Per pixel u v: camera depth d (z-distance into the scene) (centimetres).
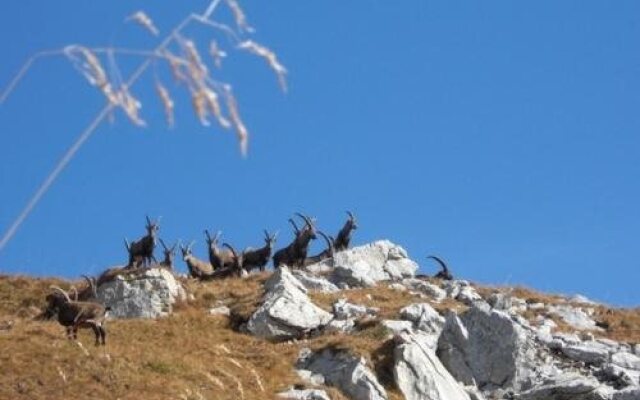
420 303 13125
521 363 11075
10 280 14175
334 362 10838
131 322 12344
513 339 11125
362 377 10400
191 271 15238
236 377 10325
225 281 14362
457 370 11138
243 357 11262
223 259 15600
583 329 13425
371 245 15575
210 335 12138
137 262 14350
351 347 10944
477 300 14050
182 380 9888
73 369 9575
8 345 9962
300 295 12681
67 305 10162
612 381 11156
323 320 12381
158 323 12419
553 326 13175
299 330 12150
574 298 14925
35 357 9706
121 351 10231
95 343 10169
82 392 9231
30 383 9231
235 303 13138
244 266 15688
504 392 10894
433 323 12119
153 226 14362
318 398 10131
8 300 13750
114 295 13062
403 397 10325
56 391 9194
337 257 15325
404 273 15388
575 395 10481
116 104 1313
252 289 13812
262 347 11712
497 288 15012
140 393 9388
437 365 10694
